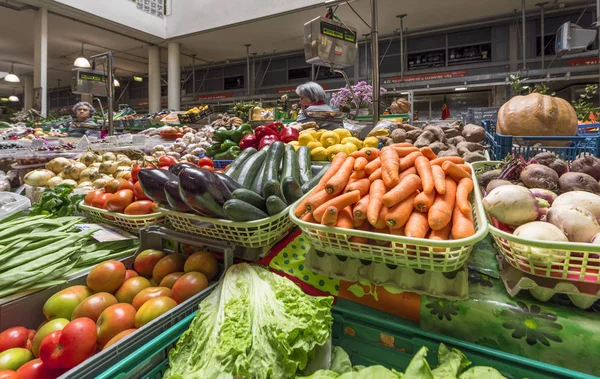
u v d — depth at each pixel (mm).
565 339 746
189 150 2984
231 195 1060
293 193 1128
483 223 814
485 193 1122
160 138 3449
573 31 4348
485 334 814
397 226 857
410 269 890
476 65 7285
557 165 1117
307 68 9531
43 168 2531
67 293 1027
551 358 760
